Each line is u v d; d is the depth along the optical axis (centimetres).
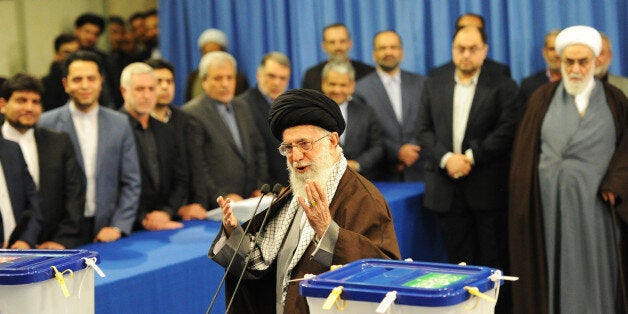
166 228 484
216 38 775
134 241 449
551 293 527
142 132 508
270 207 286
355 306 213
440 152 584
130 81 502
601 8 678
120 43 821
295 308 269
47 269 245
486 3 718
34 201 429
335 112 283
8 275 240
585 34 519
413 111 661
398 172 664
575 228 518
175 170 521
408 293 207
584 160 517
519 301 539
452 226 589
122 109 512
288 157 284
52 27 827
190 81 744
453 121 589
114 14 862
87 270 261
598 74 584
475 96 583
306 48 779
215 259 291
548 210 526
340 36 685
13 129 446
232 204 492
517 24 702
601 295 518
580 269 518
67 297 252
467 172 575
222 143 557
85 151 476
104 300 346
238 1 810
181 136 530
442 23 727
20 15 802
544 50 628
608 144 517
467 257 593
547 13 693
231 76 568
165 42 836
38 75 817
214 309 416
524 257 536
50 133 455
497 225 583
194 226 490
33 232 423
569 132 521
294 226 286
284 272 283
